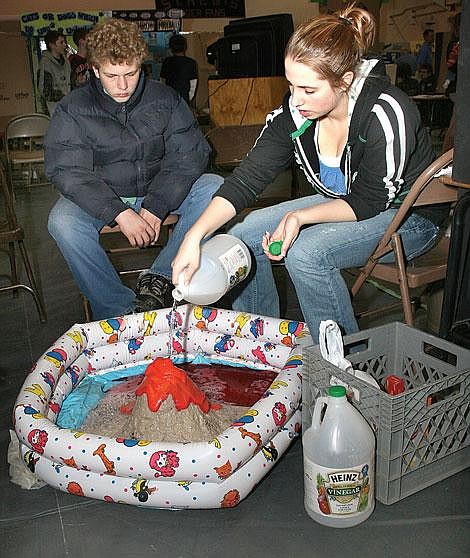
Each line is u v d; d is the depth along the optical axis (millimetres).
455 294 1657
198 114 5961
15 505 1468
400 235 1724
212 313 1986
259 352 1908
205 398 1596
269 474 1545
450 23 6504
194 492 1343
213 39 7148
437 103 6371
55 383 1693
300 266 1628
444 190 1702
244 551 1297
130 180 2240
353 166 1634
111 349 1932
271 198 3039
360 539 1313
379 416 1348
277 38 4344
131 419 1564
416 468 1425
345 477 1308
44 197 5156
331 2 7375
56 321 2537
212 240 1701
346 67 1433
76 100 2168
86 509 1445
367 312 2094
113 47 1995
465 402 1431
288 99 1707
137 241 2096
